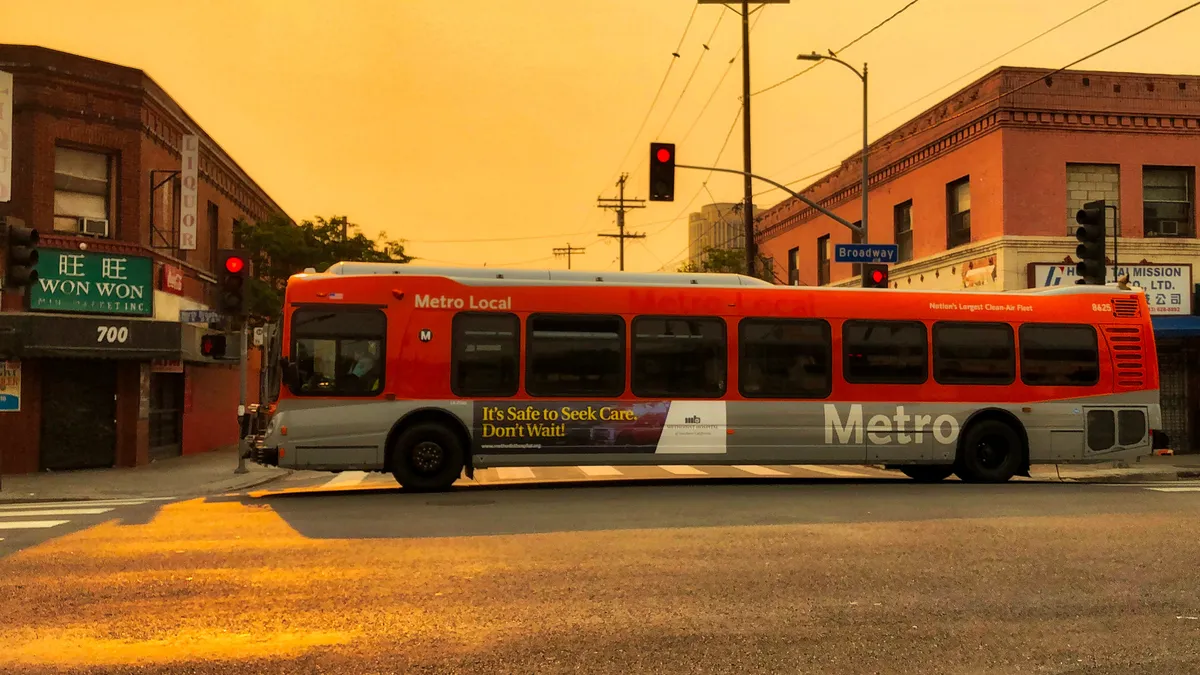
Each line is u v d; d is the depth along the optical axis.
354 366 13.58
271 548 8.38
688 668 4.91
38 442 18.56
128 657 5.10
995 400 15.20
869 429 14.77
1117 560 7.72
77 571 7.39
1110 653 5.23
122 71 19.39
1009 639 5.48
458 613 6.00
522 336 14.00
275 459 13.27
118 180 19.42
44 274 18.19
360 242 30.47
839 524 9.64
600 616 5.92
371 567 7.46
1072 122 21.95
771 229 39.78
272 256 28.83
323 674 4.80
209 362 24.81
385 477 18.19
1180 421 22.14
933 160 25.27
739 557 7.82
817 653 5.19
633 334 14.30
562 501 11.89
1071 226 21.84
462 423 13.67
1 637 5.50
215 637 5.48
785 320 14.78
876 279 19.33
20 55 18.05
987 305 15.46
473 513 10.69
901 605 6.22
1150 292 21.61
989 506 11.12
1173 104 22.27
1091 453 15.44
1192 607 6.23
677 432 14.23
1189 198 22.38
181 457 23.14
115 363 19.69
